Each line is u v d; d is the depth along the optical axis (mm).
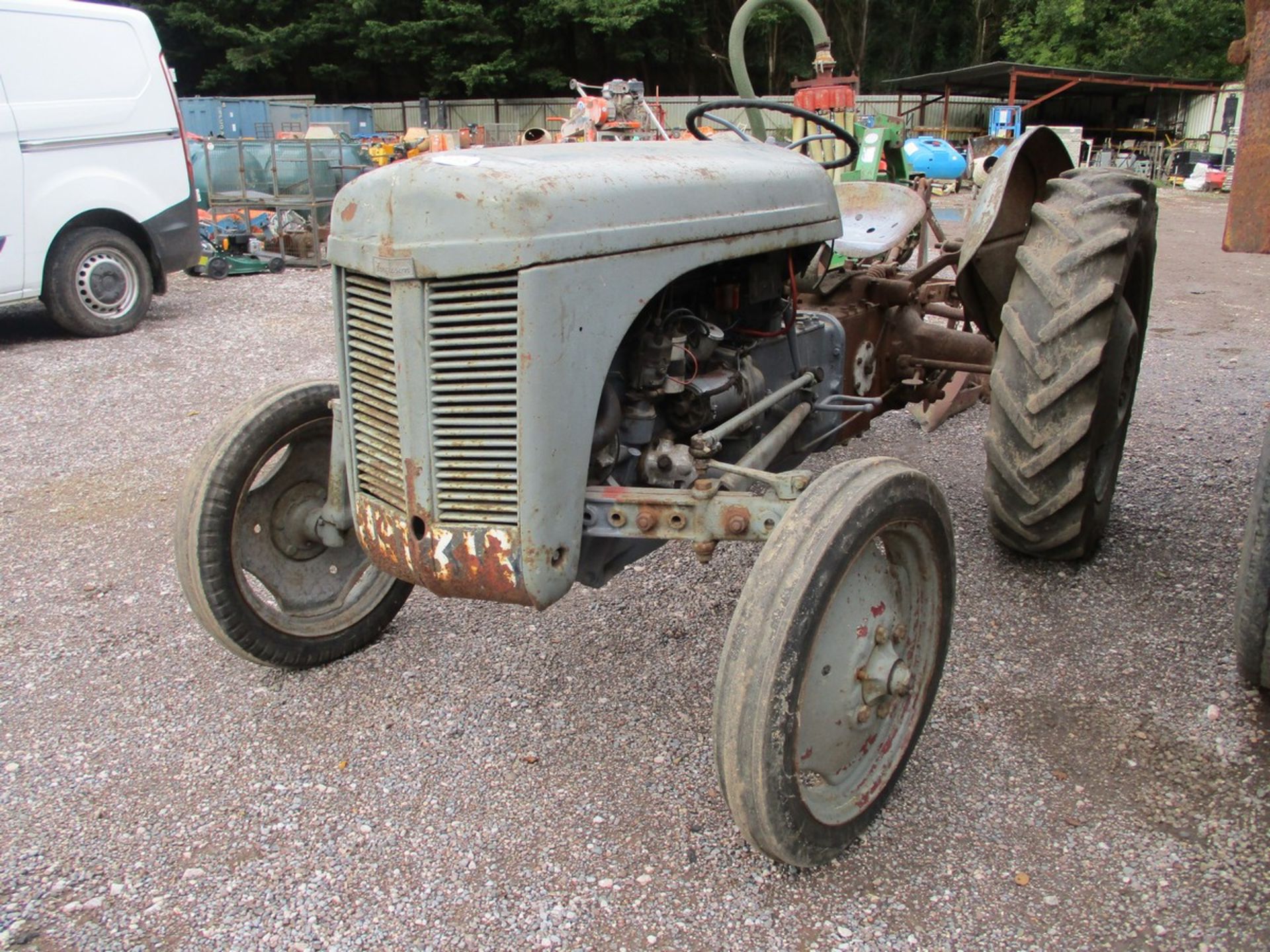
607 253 1990
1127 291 3326
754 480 2490
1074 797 2354
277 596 2938
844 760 2225
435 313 1975
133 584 3633
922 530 2246
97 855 2246
